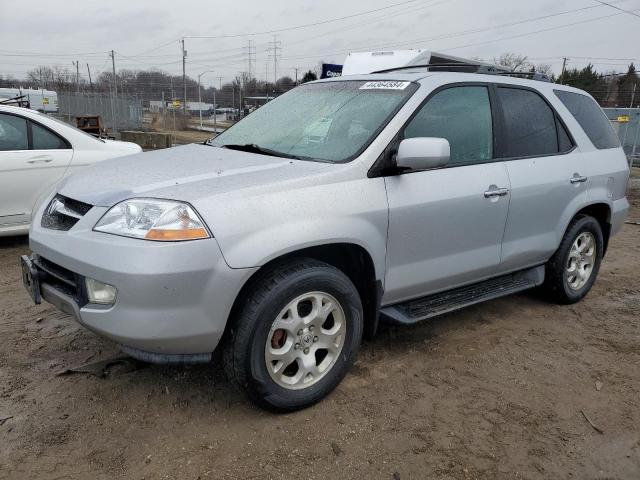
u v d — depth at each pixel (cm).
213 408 314
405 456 283
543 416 324
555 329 448
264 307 286
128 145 702
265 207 287
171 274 263
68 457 270
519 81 441
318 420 308
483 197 382
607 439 306
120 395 322
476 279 408
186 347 279
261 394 296
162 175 311
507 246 415
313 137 365
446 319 458
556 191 439
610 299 529
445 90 379
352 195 317
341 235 308
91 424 295
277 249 285
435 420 314
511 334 434
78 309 283
